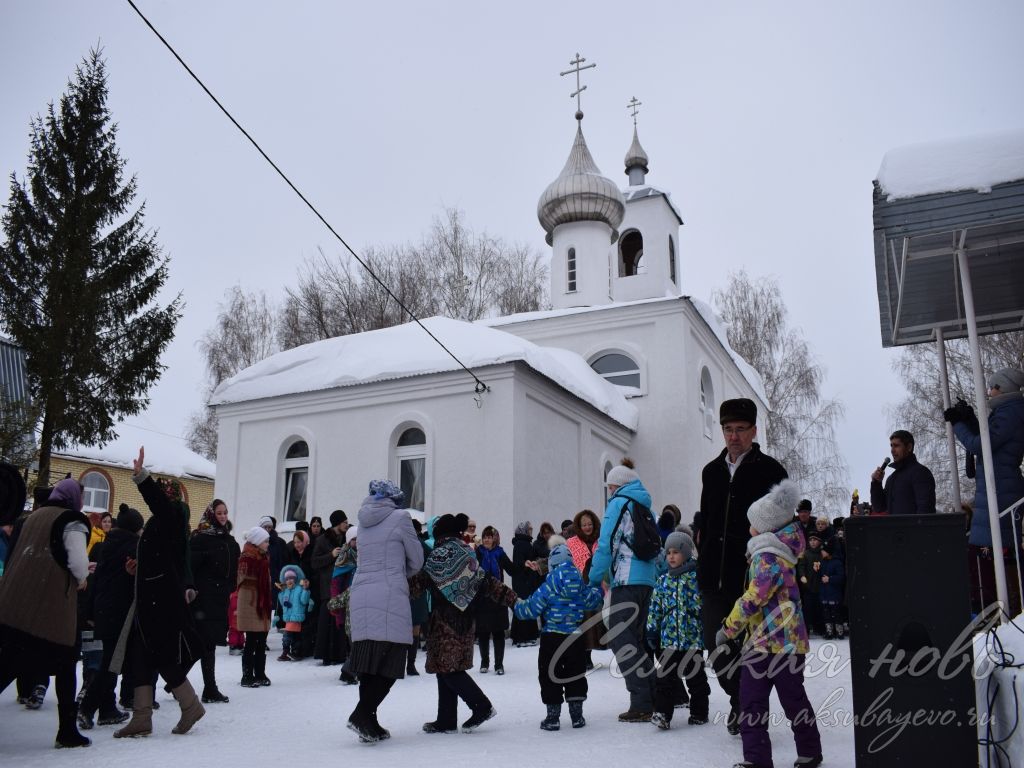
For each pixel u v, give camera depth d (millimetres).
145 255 26281
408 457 17609
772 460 6355
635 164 33219
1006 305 10031
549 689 7113
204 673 8648
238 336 37000
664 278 29438
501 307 37312
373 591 6789
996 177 6969
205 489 37438
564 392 18266
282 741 6762
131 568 7438
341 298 35781
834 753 5938
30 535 6621
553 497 17625
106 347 25438
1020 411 7551
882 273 9211
